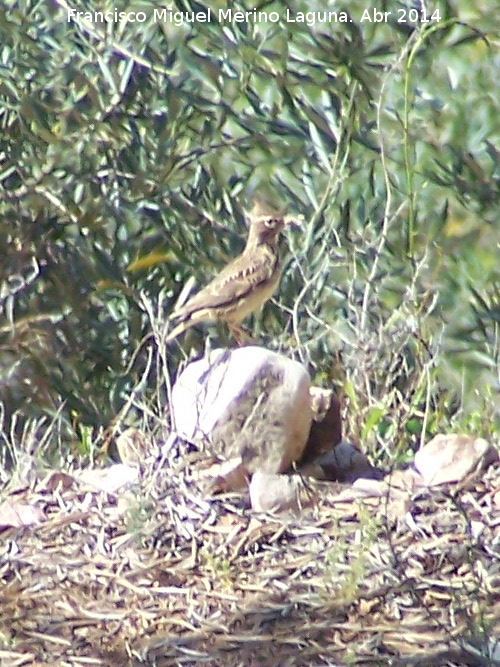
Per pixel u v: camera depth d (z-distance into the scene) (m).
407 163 11.77
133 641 7.94
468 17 13.20
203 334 13.21
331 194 12.30
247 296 10.72
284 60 13.18
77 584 8.43
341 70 13.04
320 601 8.09
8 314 13.45
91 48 13.20
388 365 11.05
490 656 7.54
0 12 13.48
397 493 8.98
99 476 9.63
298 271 12.67
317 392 9.61
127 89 13.52
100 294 13.77
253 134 13.50
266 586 8.27
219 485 8.98
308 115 13.20
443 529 8.61
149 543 8.66
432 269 12.90
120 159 13.60
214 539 8.62
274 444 9.15
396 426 10.41
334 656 7.68
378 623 7.91
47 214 13.68
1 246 13.62
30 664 7.80
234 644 7.83
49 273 13.77
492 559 8.37
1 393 13.45
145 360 13.46
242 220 13.56
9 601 8.30
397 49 13.07
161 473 9.01
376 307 12.20
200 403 9.20
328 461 9.53
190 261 13.52
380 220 12.99
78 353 13.60
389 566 8.22
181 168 13.88
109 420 12.74
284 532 8.63
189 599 8.23
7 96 13.48
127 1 13.42
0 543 8.81
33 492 9.40
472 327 12.82
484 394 12.11
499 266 13.07
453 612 7.95
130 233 13.70
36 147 13.56
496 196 13.11
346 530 8.56
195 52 13.45
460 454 9.29
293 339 11.87
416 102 13.22
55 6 13.55
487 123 13.18
